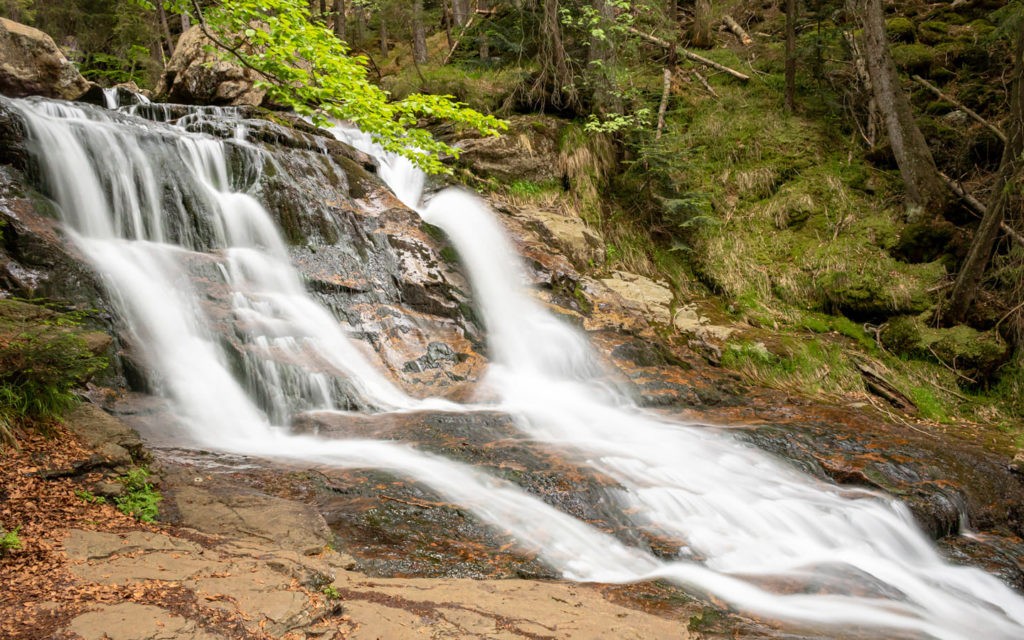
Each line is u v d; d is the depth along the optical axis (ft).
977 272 40.98
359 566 16.08
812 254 48.73
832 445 30.27
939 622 18.34
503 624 13.46
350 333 33.14
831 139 56.90
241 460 22.00
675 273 50.57
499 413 29.27
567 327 39.99
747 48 68.44
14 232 26.23
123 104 46.91
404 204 42.42
